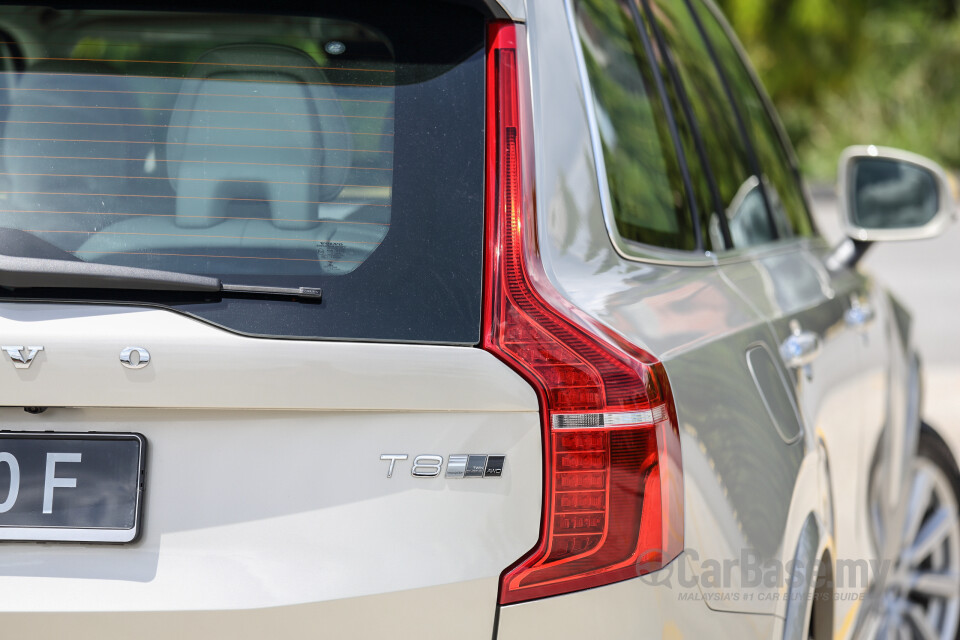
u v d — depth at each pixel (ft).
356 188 13.66
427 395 12.63
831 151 181.27
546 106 14.37
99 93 14.26
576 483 12.69
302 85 14.07
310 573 12.62
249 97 14.11
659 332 13.99
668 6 21.47
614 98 16.46
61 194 13.99
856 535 20.80
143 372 12.61
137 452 12.87
